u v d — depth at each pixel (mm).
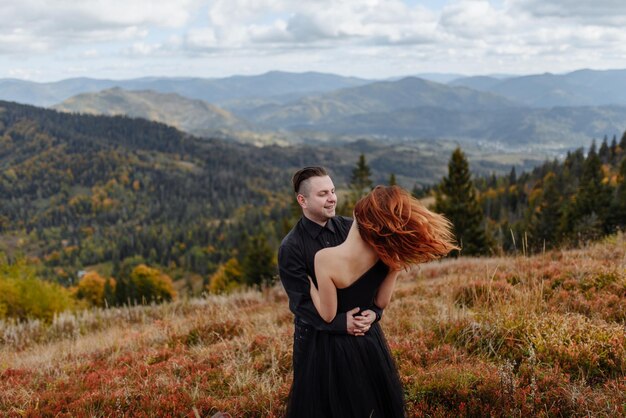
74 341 8250
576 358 4137
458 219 34375
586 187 42031
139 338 7215
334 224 3074
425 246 2611
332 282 2742
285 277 2959
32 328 10203
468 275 8469
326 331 2895
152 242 199000
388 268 2889
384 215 2607
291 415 3082
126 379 4957
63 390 4973
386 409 2982
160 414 4105
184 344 6625
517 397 3615
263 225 169125
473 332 4938
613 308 5277
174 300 12469
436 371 4168
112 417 4102
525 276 7078
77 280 168625
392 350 4836
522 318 4980
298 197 2959
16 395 4824
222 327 7133
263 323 7238
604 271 6426
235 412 4051
